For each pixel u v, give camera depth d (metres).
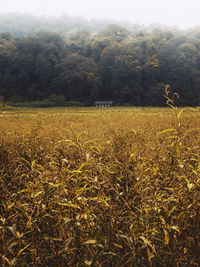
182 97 68.62
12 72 82.50
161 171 2.60
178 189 2.13
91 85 77.88
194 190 2.11
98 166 2.20
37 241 1.96
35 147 4.18
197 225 1.97
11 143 4.99
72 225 1.88
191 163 2.87
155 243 1.97
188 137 3.87
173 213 2.27
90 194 2.33
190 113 9.12
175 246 1.81
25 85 82.88
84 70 80.38
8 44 86.81
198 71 70.75
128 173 2.64
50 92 80.06
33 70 84.50
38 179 2.48
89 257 1.82
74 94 78.38
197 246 1.89
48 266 1.91
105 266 1.82
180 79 69.88
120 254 1.93
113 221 1.88
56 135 4.14
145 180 2.35
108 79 82.56
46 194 1.89
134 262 1.76
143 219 1.81
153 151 2.99
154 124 7.57
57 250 1.85
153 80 74.62
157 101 67.25
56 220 2.06
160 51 78.31
